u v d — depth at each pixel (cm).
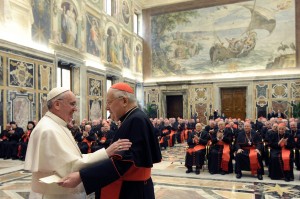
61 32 1516
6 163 1020
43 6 1389
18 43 1228
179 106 2500
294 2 2147
